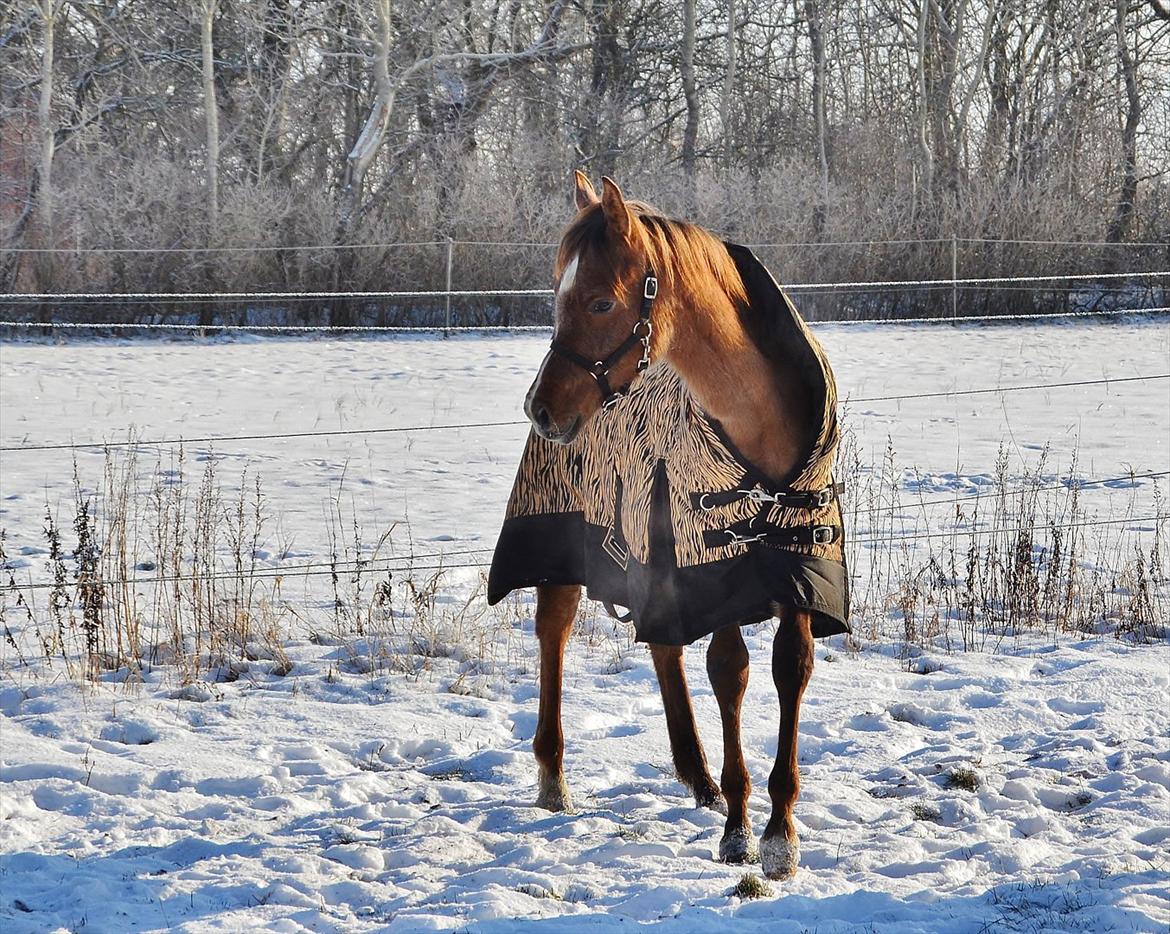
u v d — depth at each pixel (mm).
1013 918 3369
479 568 7762
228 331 23266
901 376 17156
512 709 5625
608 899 3650
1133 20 31875
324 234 24672
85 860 4004
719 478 3697
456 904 3541
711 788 4402
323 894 3693
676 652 4367
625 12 32312
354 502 9625
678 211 26359
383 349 20984
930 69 32344
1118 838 4043
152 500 9484
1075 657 6219
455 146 26703
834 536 3781
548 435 3459
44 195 23719
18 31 26688
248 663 6152
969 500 9531
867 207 27125
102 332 22922
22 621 6758
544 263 25109
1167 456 11195
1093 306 27625
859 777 4727
